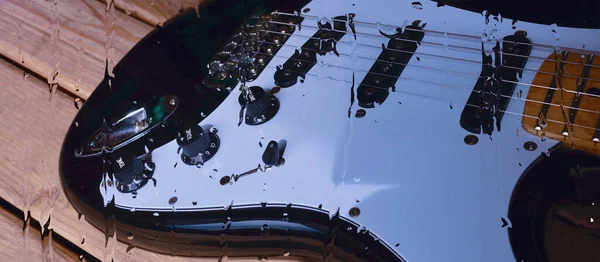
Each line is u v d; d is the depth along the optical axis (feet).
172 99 1.20
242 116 1.16
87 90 1.49
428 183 0.99
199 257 1.15
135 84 1.26
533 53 1.11
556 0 1.18
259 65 1.23
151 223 1.10
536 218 0.93
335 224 1.02
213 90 1.21
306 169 1.07
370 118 1.09
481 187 0.97
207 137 1.12
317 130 1.10
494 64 1.11
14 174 1.38
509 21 1.18
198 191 1.09
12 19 1.67
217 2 1.38
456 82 1.10
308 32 1.26
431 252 0.93
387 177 1.01
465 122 1.04
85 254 1.27
